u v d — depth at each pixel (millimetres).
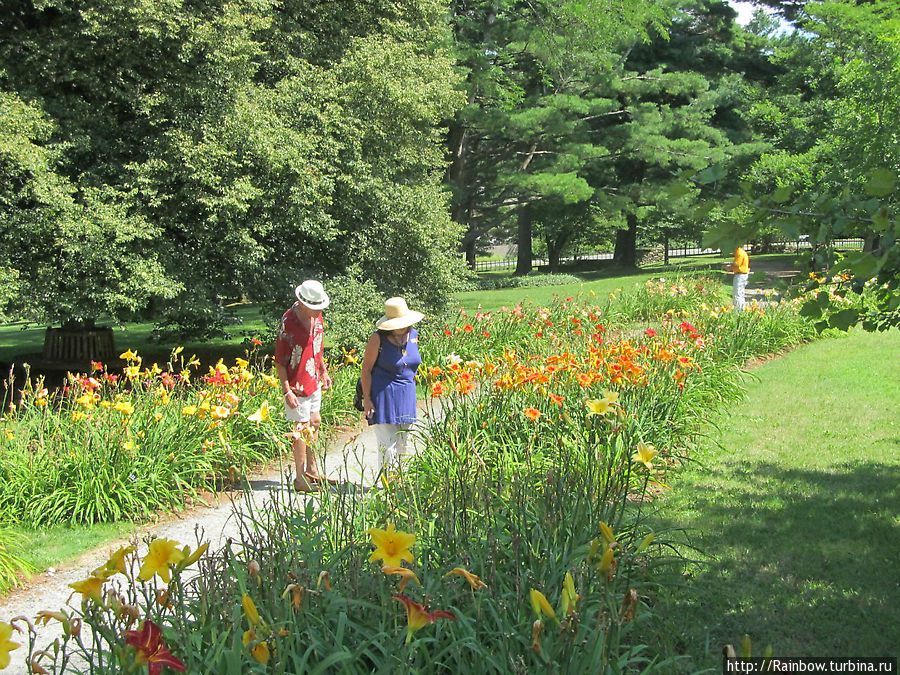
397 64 14867
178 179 12297
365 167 13914
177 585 2922
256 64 13297
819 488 6168
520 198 32406
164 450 6816
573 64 29641
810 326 13609
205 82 12352
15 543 5570
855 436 7762
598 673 2686
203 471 6898
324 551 3916
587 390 6973
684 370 8547
